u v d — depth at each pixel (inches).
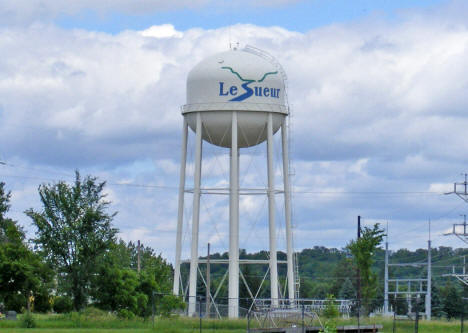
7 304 1959.9
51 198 2050.9
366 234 2325.3
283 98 2201.0
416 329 1551.4
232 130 2132.1
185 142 2210.9
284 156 2213.3
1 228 2815.0
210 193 2181.3
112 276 2031.3
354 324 1849.2
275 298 2071.9
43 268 1990.7
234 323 1800.0
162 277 2498.8
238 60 2161.7
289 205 2218.3
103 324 1827.0
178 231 2210.9
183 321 1873.8
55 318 1948.8
